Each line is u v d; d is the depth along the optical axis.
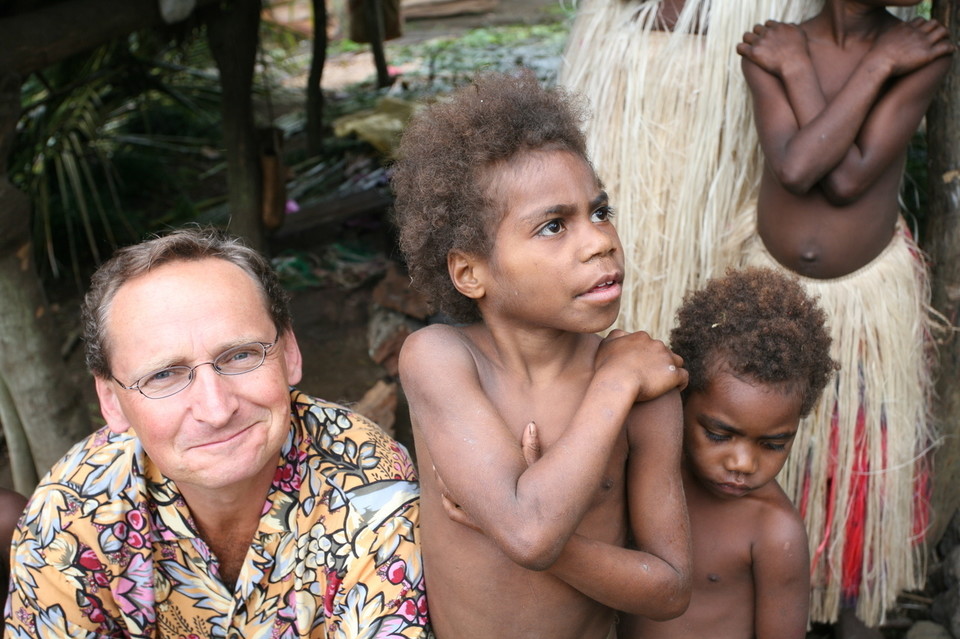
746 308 1.55
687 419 1.62
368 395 3.44
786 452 1.62
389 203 4.53
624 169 2.44
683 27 2.36
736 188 2.35
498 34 9.59
